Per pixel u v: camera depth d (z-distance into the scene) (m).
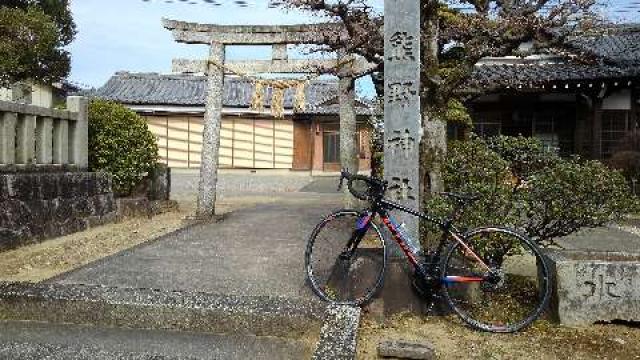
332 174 25.81
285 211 11.45
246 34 9.45
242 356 3.21
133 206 9.90
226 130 26.28
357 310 3.85
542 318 4.16
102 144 9.47
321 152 26.61
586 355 3.43
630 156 13.12
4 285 4.04
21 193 6.86
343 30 8.91
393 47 4.46
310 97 26.42
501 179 4.85
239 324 3.64
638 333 3.82
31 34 16.64
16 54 16.39
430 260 4.18
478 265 4.16
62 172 8.08
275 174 25.66
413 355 3.31
